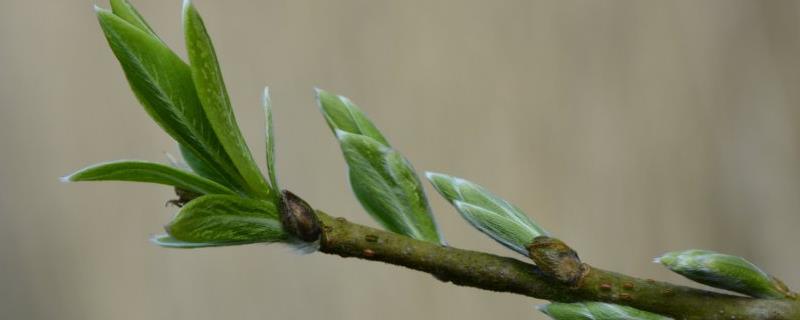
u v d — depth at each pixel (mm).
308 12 921
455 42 920
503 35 918
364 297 897
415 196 320
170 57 301
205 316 931
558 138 909
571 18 915
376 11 921
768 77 900
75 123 982
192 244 300
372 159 320
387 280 896
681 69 912
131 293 954
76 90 982
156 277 944
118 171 298
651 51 914
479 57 918
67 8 981
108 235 966
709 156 910
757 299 304
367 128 324
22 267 992
